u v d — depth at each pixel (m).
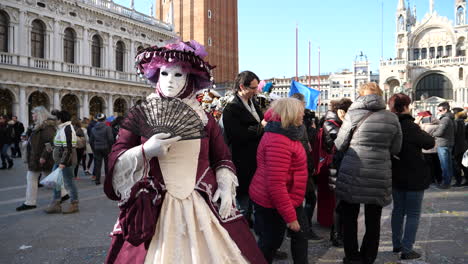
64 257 4.27
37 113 6.90
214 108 6.53
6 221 5.95
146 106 2.07
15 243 4.80
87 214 6.44
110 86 31.64
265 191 3.14
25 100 24.77
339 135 3.86
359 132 3.65
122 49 33.75
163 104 2.05
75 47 28.83
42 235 5.16
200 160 2.23
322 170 5.57
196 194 2.15
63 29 27.61
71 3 27.80
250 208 5.30
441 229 5.26
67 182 6.45
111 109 31.80
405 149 4.07
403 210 4.34
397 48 48.75
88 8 29.17
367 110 3.71
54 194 6.54
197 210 2.09
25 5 24.78
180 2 52.00
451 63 44.72
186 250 2.01
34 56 25.91
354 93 55.16
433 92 46.38
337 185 3.78
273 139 3.07
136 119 2.08
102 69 30.92
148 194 2.01
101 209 6.83
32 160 6.81
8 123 16.66
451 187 9.12
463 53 46.62
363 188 3.55
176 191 2.08
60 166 6.31
